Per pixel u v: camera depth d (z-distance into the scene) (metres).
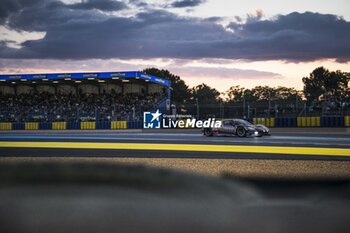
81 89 41.88
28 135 19.69
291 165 7.10
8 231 2.10
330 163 7.37
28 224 2.16
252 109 24.50
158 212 2.18
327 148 10.36
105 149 10.55
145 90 40.28
